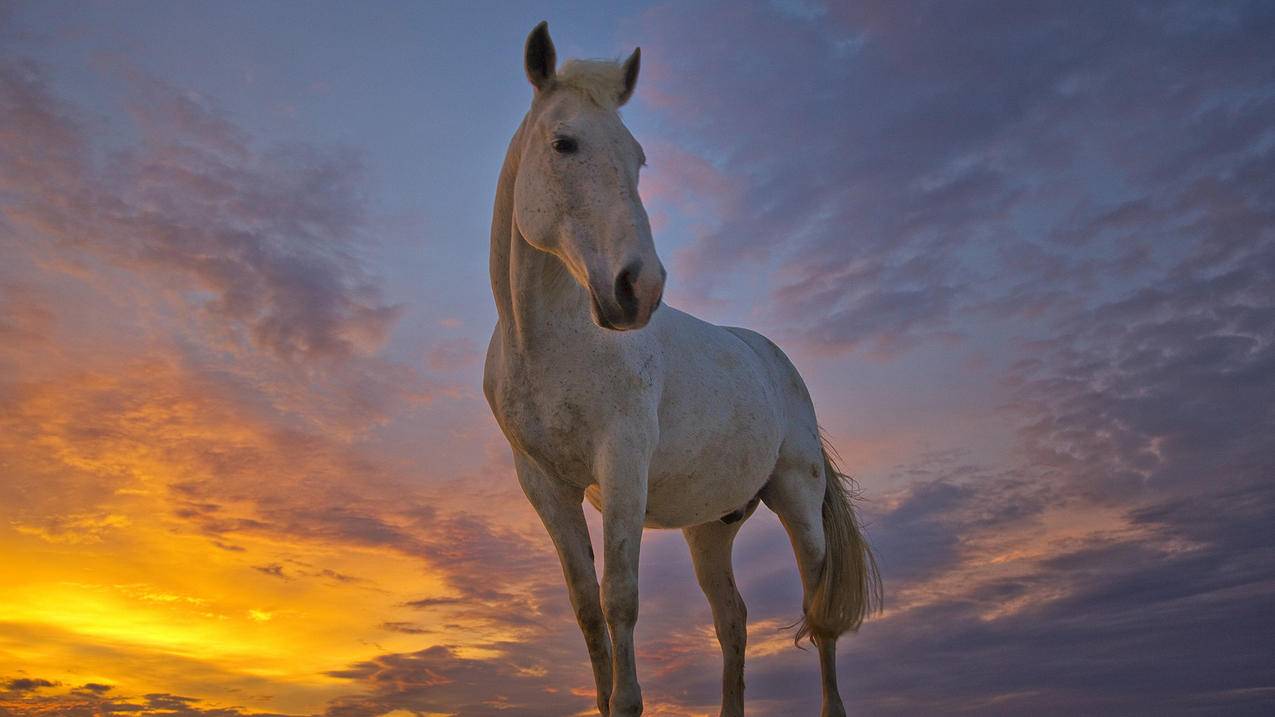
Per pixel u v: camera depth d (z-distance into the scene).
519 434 3.35
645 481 3.24
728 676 4.49
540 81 3.12
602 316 2.78
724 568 4.59
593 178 2.87
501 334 3.39
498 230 3.34
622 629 3.03
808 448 4.55
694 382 3.77
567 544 3.44
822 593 4.47
